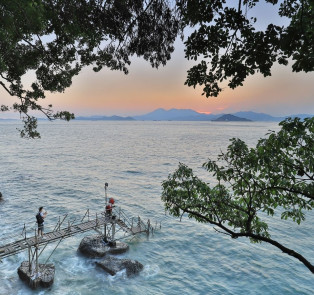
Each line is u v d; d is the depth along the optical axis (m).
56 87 21.17
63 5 10.85
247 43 7.06
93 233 34.75
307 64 6.00
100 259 27.80
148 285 24.62
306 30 5.93
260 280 25.86
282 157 7.89
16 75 20.70
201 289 24.47
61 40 14.14
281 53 6.77
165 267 27.77
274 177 8.02
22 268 24.30
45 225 37.41
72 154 108.56
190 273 26.89
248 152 8.26
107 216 30.09
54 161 90.56
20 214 40.78
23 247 22.92
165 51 9.98
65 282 24.16
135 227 34.28
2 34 9.29
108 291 23.36
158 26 9.55
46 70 20.00
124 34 10.45
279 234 35.00
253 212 8.31
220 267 28.08
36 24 9.42
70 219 40.03
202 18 7.29
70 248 30.23
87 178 66.94
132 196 52.56
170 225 38.41
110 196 52.19
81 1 10.49
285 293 24.02
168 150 126.31
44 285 22.80
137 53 10.34
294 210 8.55
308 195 7.41
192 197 8.89
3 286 22.92
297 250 31.17
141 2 9.50
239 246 32.38
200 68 8.06
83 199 49.81
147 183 63.62
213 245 32.72
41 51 17.41
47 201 47.66
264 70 7.14
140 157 103.75
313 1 5.48
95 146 141.25
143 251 30.78
